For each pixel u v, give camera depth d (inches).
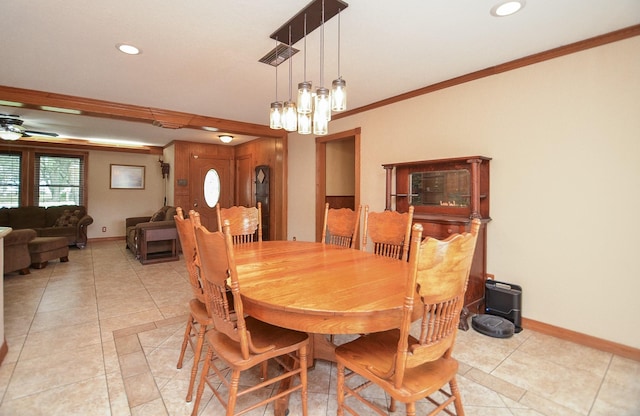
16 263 167.6
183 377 78.4
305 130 93.7
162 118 173.9
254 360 56.6
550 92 100.6
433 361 55.2
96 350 91.1
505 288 108.3
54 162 276.4
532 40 93.7
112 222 302.2
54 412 65.1
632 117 86.1
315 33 90.4
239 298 54.2
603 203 91.3
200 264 63.6
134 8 78.5
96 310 122.4
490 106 114.8
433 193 128.6
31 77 124.3
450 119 126.6
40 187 271.0
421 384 49.3
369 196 161.5
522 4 75.9
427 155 134.7
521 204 107.5
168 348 92.8
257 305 56.4
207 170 291.1
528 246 106.2
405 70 116.6
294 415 65.2
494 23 84.4
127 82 130.4
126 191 308.0
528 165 105.7
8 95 135.8
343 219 115.7
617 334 89.4
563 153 98.3
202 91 141.9
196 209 285.1
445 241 46.9
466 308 107.1
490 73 114.3
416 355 47.9
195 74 121.8
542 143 102.5
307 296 55.9
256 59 108.1
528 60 104.7
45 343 95.0
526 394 71.6
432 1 74.8
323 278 67.3
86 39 94.2
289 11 79.7
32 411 65.2
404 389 47.9
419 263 44.7
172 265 199.6
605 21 83.0
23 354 88.3
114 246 271.6
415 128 139.3
